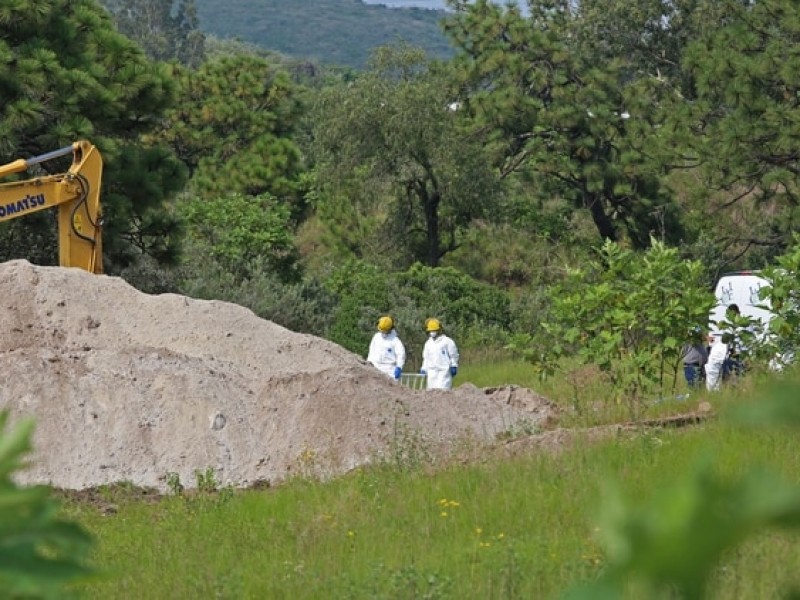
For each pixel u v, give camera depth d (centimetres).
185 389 3672
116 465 3478
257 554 2198
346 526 2386
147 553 2258
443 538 2231
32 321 4031
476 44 10644
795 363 3428
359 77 10088
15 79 6000
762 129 7388
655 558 292
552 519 2261
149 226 6662
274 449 3572
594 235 10756
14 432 400
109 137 6638
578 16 13750
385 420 3544
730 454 2494
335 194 10375
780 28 7800
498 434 3581
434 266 10331
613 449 2722
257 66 12225
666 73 13325
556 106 10244
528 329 7838
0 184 4553
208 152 12206
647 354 3450
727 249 8725
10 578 385
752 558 1631
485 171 10006
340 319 7331
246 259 8131
